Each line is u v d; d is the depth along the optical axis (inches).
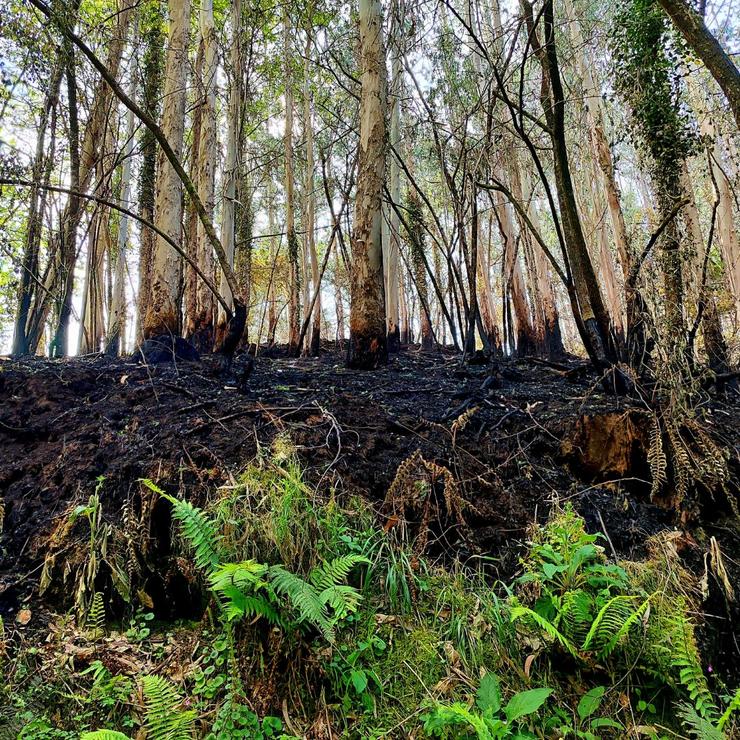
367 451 111.4
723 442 115.6
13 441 119.2
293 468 94.0
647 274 134.3
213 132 283.7
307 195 395.5
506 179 355.9
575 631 74.4
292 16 347.3
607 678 73.9
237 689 69.2
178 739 60.8
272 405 127.4
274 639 70.8
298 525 81.7
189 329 308.2
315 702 69.3
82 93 237.6
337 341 458.3
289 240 382.3
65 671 71.4
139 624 81.0
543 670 74.9
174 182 197.3
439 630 80.4
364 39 191.0
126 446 107.8
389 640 78.5
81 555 85.7
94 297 309.0
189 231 316.8
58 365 164.9
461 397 143.1
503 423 125.6
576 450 114.4
